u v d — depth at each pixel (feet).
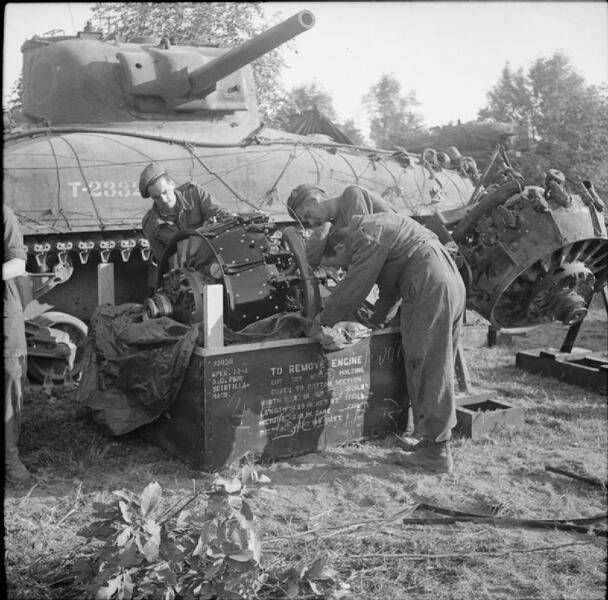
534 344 29.81
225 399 15.44
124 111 26.00
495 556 12.24
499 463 16.61
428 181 30.45
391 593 11.09
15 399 14.92
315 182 27.12
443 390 15.75
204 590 10.20
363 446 17.34
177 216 19.67
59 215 22.12
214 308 15.14
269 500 14.37
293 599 10.57
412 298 15.80
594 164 43.34
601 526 13.33
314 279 16.15
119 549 10.03
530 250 18.89
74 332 23.06
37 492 14.49
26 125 25.93
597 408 20.79
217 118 27.68
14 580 11.07
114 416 17.08
